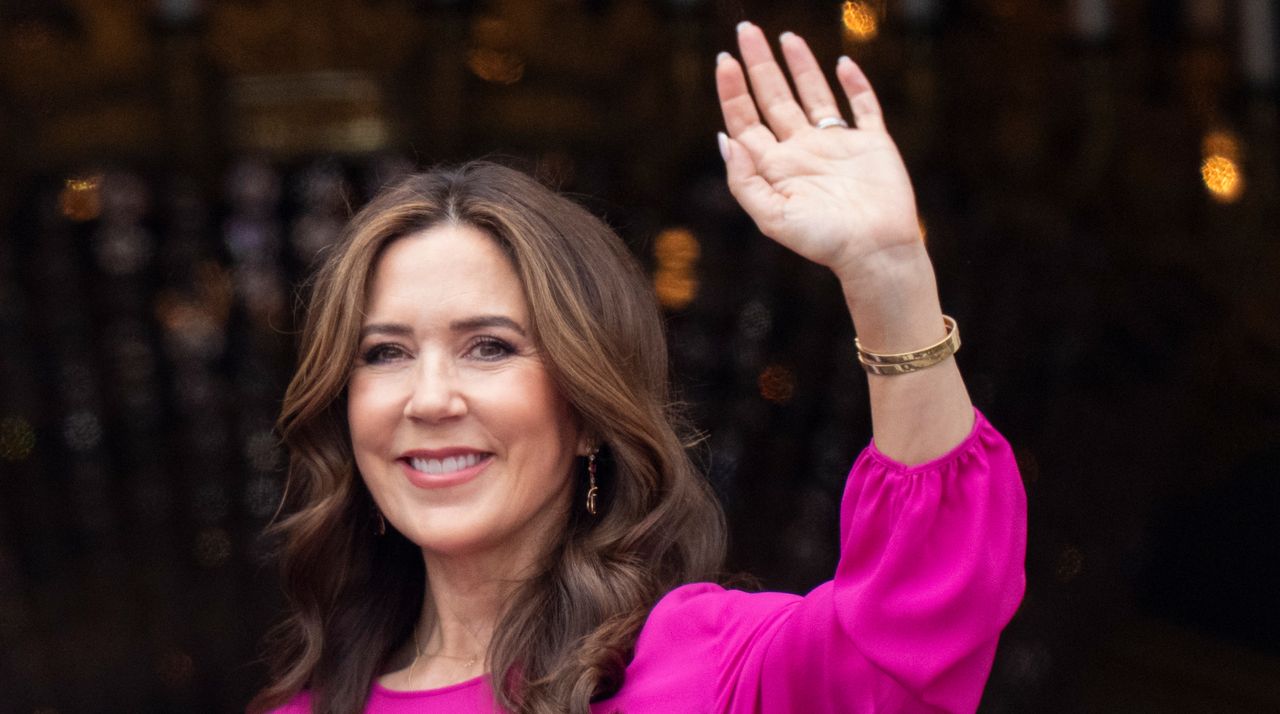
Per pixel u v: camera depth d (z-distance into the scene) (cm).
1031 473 1970
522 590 641
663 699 585
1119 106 1939
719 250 1869
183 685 1847
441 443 625
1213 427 2034
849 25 1847
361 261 638
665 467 648
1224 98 1989
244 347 1864
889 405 527
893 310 524
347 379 649
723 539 692
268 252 1834
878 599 520
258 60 1738
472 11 1731
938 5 1859
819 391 1902
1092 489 1986
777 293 1883
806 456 1903
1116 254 1981
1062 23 1912
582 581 633
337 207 1791
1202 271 1995
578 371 628
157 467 1875
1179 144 1983
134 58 1764
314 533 696
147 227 1855
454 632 664
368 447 641
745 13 1816
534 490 636
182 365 1869
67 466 1880
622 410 635
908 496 521
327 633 698
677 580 659
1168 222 1991
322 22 1728
